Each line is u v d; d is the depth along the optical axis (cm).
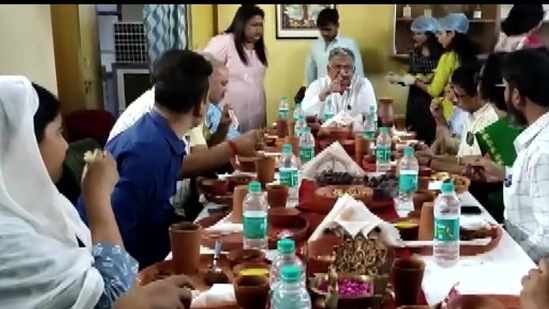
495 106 279
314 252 167
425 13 578
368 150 307
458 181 247
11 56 303
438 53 543
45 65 340
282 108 430
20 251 119
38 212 129
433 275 165
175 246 168
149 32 489
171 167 219
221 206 231
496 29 559
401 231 189
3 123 123
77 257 127
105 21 509
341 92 420
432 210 186
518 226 215
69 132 392
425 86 514
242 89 472
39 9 331
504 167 265
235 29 471
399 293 145
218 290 149
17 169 125
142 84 509
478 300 138
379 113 400
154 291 140
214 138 338
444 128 397
